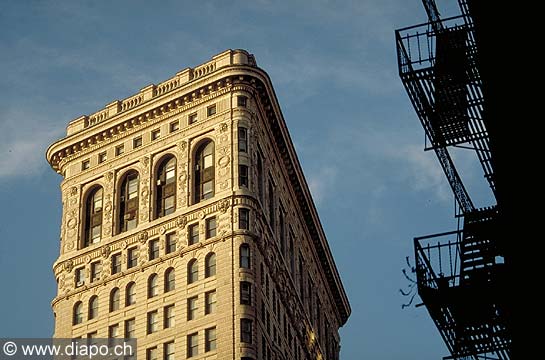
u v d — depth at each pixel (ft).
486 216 117.60
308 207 503.20
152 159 444.14
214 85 440.86
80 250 443.32
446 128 120.26
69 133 472.03
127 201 444.55
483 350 119.55
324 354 511.81
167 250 419.95
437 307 114.83
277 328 419.95
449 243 116.88
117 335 412.77
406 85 116.78
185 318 398.83
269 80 445.37
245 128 430.20
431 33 116.06
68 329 424.46
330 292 549.95
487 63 102.68
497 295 111.86
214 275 401.29
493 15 98.53
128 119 456.04
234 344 381.40
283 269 442.91
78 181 460.96
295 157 484.74
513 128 95.35
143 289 416.87
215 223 413.59
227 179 419.33
